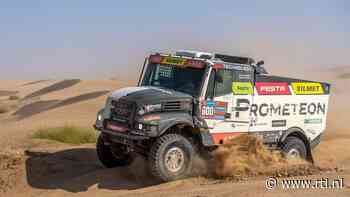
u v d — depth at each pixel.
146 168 11.81
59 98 43.97
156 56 12.65
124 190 10.88
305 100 13.54
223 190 9.91
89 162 13.95
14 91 67.38
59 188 11.30
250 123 12.50
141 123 10.94
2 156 13.27
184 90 11.87
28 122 29.38
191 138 11.77
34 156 13.95
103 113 11.92
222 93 11.97
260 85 12.64
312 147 13.86
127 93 11.59
